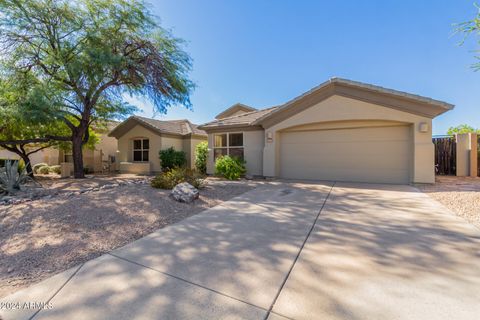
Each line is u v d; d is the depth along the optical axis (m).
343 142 10.70
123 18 10.63
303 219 4.99
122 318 2.12
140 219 5.07
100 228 4.55
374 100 9.55
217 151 14.14
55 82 11.09
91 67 10.41
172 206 6.00
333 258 3.19
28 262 3.27
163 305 2.29
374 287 2.50
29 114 9.41
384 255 3.24
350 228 4.37
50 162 20.88
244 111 23.14
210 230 4.41
